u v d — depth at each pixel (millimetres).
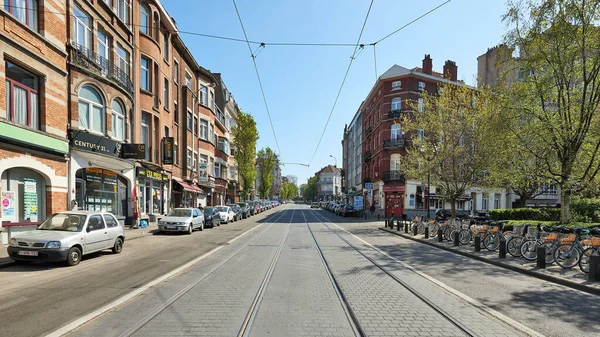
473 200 39125
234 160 52688
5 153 11266
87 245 9414
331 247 13031
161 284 6926
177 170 27906
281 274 8008
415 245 14156
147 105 21812
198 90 33656
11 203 11781
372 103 45469
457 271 8797
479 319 5082
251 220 32219
